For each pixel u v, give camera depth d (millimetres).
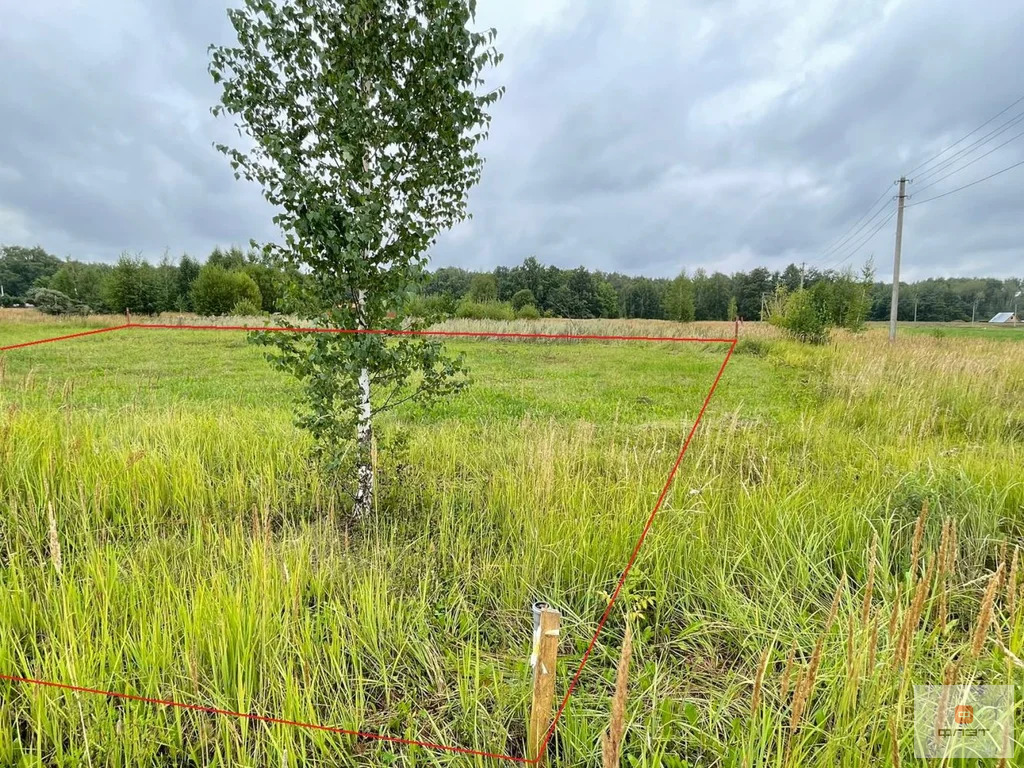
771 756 1889
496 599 2900
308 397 3629
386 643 2465
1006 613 2477
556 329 24297
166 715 1966
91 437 4480
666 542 3189
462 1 3162
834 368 11266
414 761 1909
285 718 1955
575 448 4656
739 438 5453
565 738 1928
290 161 3004
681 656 2529
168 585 2510
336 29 3209
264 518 3391
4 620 2270
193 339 19781
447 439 5500
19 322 25875
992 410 6816
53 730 1843
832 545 3287
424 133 3402
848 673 1879
